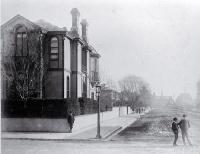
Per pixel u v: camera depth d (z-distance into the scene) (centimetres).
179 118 5319
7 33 3612
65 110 2930
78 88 4222
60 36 3809
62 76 3809
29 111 2953
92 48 4941
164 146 1991
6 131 2931
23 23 3638
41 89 3556
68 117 2858
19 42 3644
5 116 2952
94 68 5138
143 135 2745
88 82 4809
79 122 3241
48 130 2920
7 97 3388
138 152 1703
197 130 3166
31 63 3509
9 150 1798
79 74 4284
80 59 4353
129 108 7719
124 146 1967
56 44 3819
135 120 5038
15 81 3394
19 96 3369
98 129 2473
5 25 3622
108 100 5506
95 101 4325
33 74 3462
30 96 3500
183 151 1769
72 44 4178
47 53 3778
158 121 4747
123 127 3669
